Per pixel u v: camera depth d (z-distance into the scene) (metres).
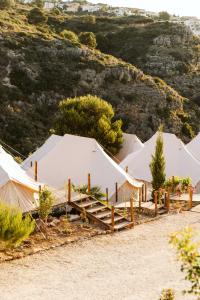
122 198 24.22
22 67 69.69
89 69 74.44
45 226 17.97
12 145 56.78
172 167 29.61
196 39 112.81
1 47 72.50
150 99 72.62
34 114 63.69
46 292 12.80
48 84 69.69
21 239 15.73
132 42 108.19
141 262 15.52
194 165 29.73
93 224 19.47
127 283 13.66
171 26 114.31
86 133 41.38
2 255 15.41
